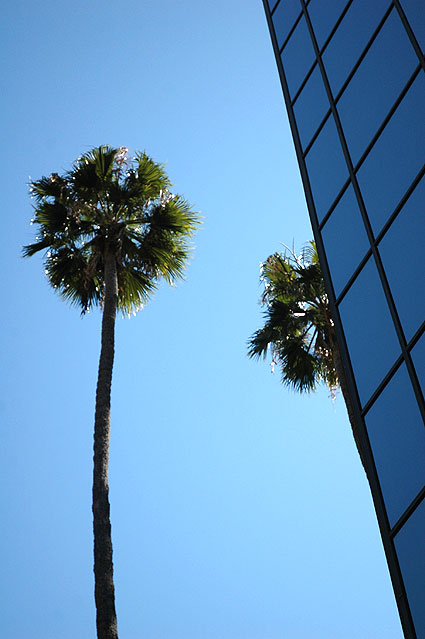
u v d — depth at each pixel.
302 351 19.72
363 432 8.37
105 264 17.70
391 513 7.67
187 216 18.55
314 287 19.73
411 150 8.66
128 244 18.19
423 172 8.33
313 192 10.69
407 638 7.08
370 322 8.65
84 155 18.45
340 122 10.46
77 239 18.17
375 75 9.90
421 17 9.16
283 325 19.45
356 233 9.36
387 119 9.34
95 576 12.62
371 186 9.29
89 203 18.06
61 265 18.19
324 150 10.70
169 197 18.53
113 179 18.34
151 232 18.33
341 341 9.12
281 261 20.73
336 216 9.92
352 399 8.68
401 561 7.37
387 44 9.79
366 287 8.88
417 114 8.71
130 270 18.44
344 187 9.91
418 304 7.89
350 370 8.84
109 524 13.22
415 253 8.12
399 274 8.32
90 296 18.47
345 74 10.71
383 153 9.22
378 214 9.00
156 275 18.45
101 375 15.37
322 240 10.11
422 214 8.12
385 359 8.25
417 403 7.57
